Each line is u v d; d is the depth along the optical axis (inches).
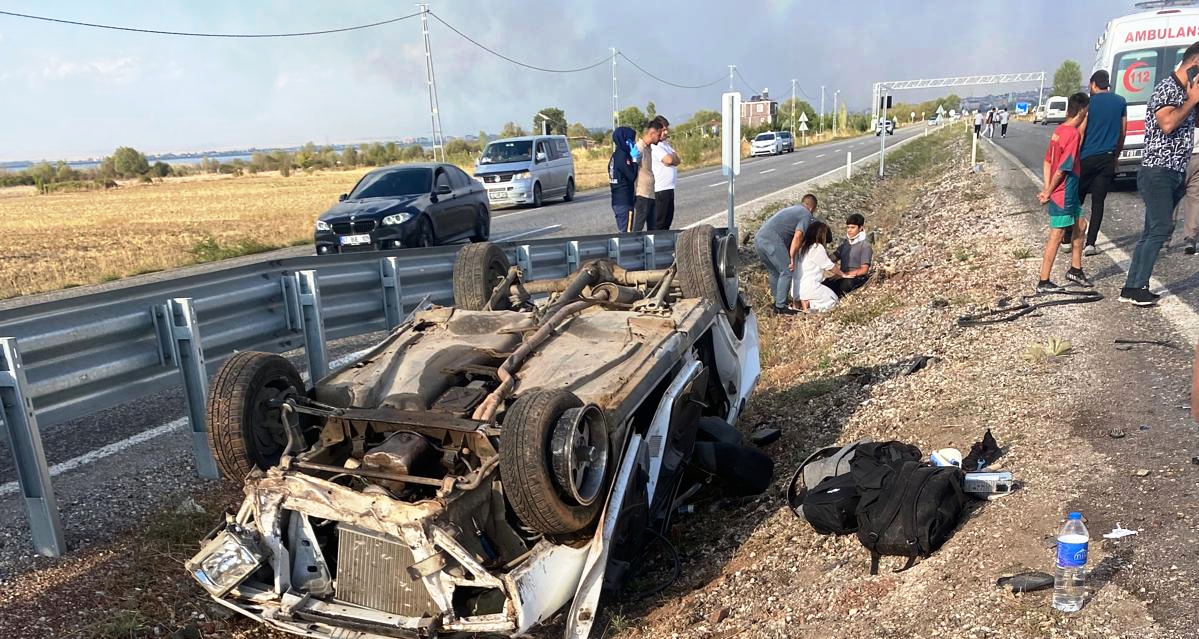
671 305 215.3
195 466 219.8
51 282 566.9
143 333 200.7
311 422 169.6
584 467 143.7
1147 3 575.8
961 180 801.6
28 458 170.7
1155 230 262.1
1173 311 259.4
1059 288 303.1
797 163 1499.8
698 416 204.8
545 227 705.6
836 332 342.6
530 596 129.2
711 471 204.8
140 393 201.0
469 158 2338.8
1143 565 127.0
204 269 595.5
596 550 144.6
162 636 157.5
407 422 149.5
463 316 201.5
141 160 4035.4
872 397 248.2
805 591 153.2
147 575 172.6
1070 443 175.3
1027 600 125.3
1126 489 150.5
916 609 133.4
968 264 385.7
